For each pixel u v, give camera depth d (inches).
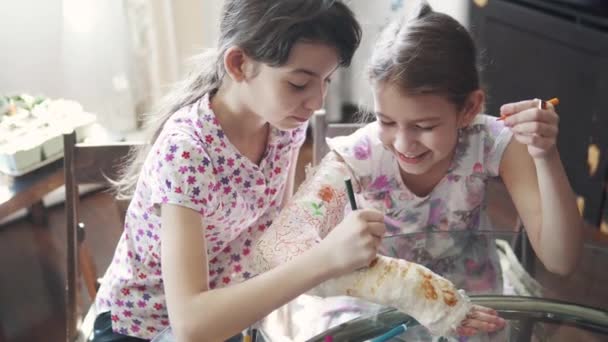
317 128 52.1
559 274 43.2
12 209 65.2
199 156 40.9
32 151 68.5
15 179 68.0
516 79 81.3
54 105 75.8
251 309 34.8
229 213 45.2
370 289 34.0
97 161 50.1
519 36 78.8
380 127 41.6
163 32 96.0
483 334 36.1
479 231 46.1
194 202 40.3
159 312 48.0
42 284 78.7
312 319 37.7
